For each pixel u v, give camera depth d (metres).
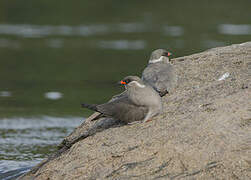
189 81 11.16
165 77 10.95
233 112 9.02
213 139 8.53
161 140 8.80
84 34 37.22
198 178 7.99
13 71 26.67
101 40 34.97
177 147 8.56
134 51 31.20
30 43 34.16
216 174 8.00
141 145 8.87
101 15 43.62
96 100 20.59
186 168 8.24
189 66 11.87
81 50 32.03
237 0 48.78
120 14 44.44
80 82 24.08
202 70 11.48
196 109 9.47
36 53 31.23
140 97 9.42
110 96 21.36
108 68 27.06
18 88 22.86
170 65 11.61
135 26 39.59
